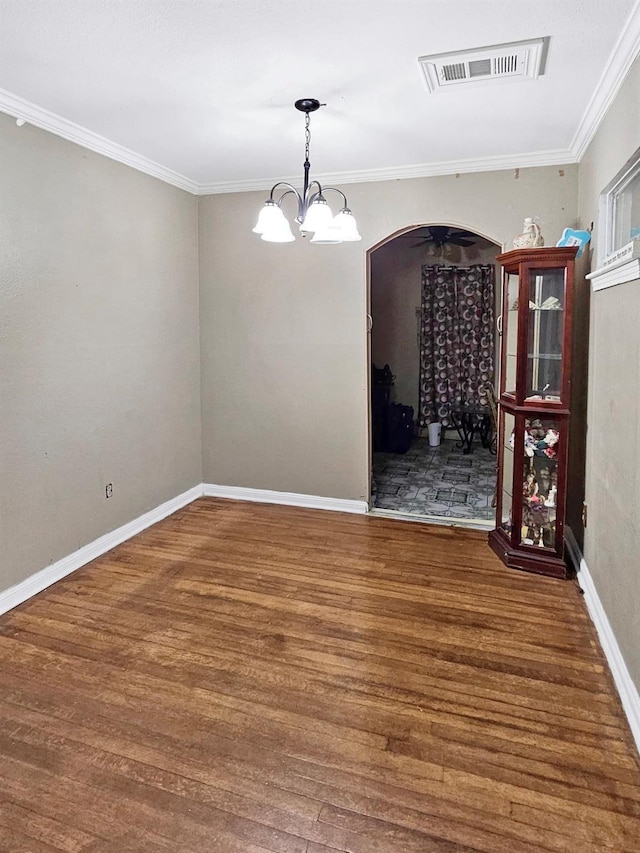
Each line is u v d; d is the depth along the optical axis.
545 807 1.62
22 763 1.80
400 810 1.61
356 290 4.03
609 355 2.48
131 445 3.72
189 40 2.07
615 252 2.42
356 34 2.03
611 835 1.53
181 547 3.57
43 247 2.93
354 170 3.81
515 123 2.93
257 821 1.58
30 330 2.88
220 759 1.81
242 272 4.30
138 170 3.64
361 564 3.30
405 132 3.07
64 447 3.14
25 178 2.80
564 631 2.56
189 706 2.07
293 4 1.83
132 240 3.62
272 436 4.40
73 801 1.65
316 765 1.78
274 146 3.30
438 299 6.60
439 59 2.21
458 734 1.92
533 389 3.14
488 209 3.66
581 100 2.63
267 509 4.32
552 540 3.18
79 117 2.85
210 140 3.20
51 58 2.21
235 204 4.24
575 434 3.38
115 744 1.88
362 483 4.21
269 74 2.35
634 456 2.04
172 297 4.10
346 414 4.18
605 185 2.64
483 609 2.77
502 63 2.25
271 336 4.30
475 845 1.50
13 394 2.80
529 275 3.03
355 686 2.18
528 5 1.85
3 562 2.77
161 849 1.49
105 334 3.43
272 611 2.76
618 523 2.28
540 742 1.88
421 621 2.66
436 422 6.71
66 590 2.99
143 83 2.44
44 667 2.31
